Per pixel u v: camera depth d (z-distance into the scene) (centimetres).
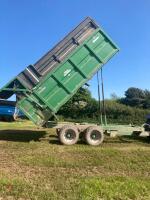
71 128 1989
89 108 4050
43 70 1998
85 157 1627
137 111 4459
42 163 1471
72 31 2041
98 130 2003
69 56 2006
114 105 4478
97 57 2033
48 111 2002
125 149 1845
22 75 1975
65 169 1395
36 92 1981
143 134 2125
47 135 2362
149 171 1405
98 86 2161
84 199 999
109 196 1033
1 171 1319
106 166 1462
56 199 998
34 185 1136
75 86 2022
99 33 2038
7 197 1019
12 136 2309
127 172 1379
